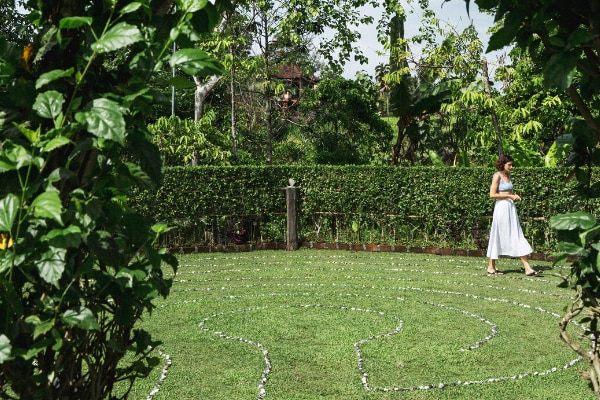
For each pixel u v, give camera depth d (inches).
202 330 267.7
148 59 78.7
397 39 711.7
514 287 371.2
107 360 89.6
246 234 552.7
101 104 72.3
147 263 87.9
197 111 770.8
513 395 193.6
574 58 73.7
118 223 86.9
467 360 228.5
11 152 72.4
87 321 75.6
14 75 78.2
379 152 896.9
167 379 206.2
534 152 684.7
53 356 81.9
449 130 786.2
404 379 207.6
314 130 872.3
